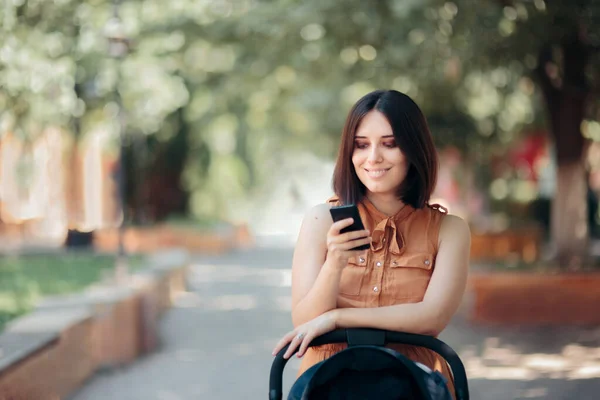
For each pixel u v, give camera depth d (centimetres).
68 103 1338
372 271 301
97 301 895
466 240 306
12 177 2672
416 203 307
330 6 1273
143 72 2047
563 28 1111
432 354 304
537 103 1980
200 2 1571
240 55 1745
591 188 2873
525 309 1207
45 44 1095
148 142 2991
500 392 757
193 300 1550
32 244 2470
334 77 1806
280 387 289
